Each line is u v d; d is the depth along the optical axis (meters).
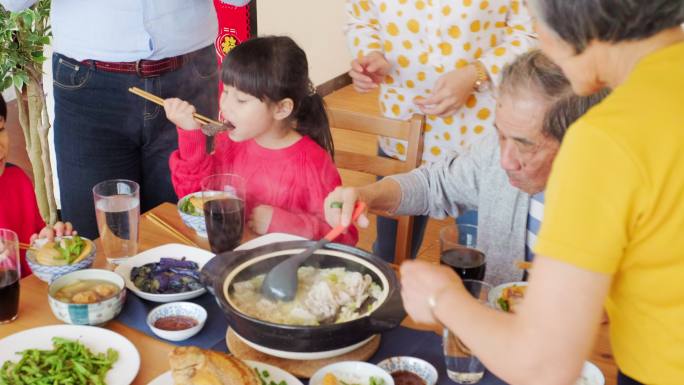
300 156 1.97
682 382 0.92
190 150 1.97
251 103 1.86
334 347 1.19
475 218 2.06
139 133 2.28
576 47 0.87
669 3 0.80
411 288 0.99
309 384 1.17
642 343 0.93
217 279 1.30
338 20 5.08
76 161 2.30
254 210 1.80
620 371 1.01
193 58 2.27
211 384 1.07
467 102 2.32
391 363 1.23
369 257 1.38
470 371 1.21
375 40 2.40
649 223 0.83
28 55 2.58
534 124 1.36
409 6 2.24
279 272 1.31
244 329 1.20
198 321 1.36
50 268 1.48
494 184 1.71
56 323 1.37
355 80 2.39
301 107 1.99
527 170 1.43
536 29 0.91
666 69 0.83
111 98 2.20
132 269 1.52
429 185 1.83
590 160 0.81
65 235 1.67
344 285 1.33
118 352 1.26
